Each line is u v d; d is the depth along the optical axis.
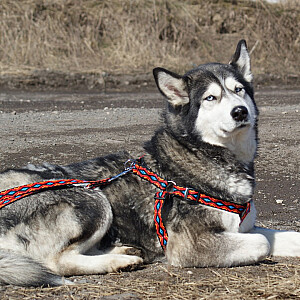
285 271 4.77
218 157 5.16
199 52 24.97
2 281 4.38
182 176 5.10
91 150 10.23
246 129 5.14
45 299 4.13
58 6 24.98
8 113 14.84
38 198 4.82
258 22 26.97
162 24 24.89
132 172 5.20
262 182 8.45
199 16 26.62
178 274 4.73
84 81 21.23
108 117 14.37
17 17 23.61
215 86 5.26
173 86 5.39
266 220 6.64
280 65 25.08
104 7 25.77
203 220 4.90
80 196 4.93
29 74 20.83
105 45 24.25
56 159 9.50
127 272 4.81
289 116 14.62
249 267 4.89
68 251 4.79
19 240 4.68
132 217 5.12
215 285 4.40
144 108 16.27
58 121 13.68
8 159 9.46
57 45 23.28
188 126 5.27
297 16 27.62
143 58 23.30
